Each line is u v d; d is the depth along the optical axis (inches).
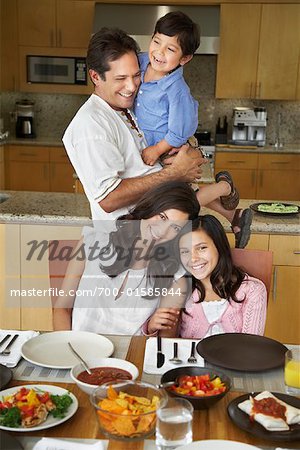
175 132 93.6
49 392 61.2
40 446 52.7
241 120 253.3
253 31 243.6
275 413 56.7
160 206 79.6
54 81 254.4
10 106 270.5
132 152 92.0
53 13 248.2
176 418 52.3
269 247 124.8
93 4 246.1
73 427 56.9
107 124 87.9
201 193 101.8
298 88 247.3
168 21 91.4
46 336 74.4
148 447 53.9
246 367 68.2
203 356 69.7
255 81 247.6
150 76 94.3
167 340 75.6
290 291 126.8
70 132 88.8
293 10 241.6
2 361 68.5
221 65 246.7
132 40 88.2
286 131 266.4
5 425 55.4
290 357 64.6
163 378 63.4
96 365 66.9
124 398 56.9
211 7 244.2
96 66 87.7
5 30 250.7
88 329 82.4
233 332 82.1
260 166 245.4
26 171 253.6
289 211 130.8
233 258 88.9
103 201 87.6
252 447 51.8
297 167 245.1
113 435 54.3
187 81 264.2
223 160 245.6
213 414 59.8
